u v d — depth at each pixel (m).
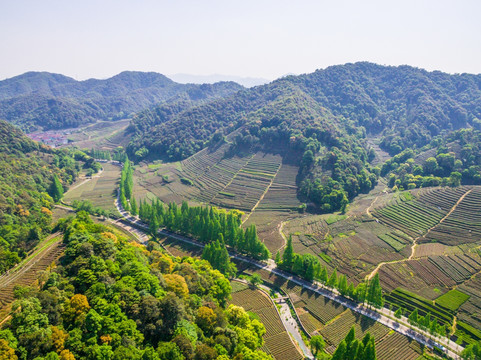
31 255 106.62
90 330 62.84
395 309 111.25
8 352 53.28
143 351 60.28
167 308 71.38
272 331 98.88
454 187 186.62
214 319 80.69
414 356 89.75
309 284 126.00
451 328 101.62
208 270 112.00
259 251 141.38
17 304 64.62
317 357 86.12
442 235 150.62
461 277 124.31
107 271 79.56
